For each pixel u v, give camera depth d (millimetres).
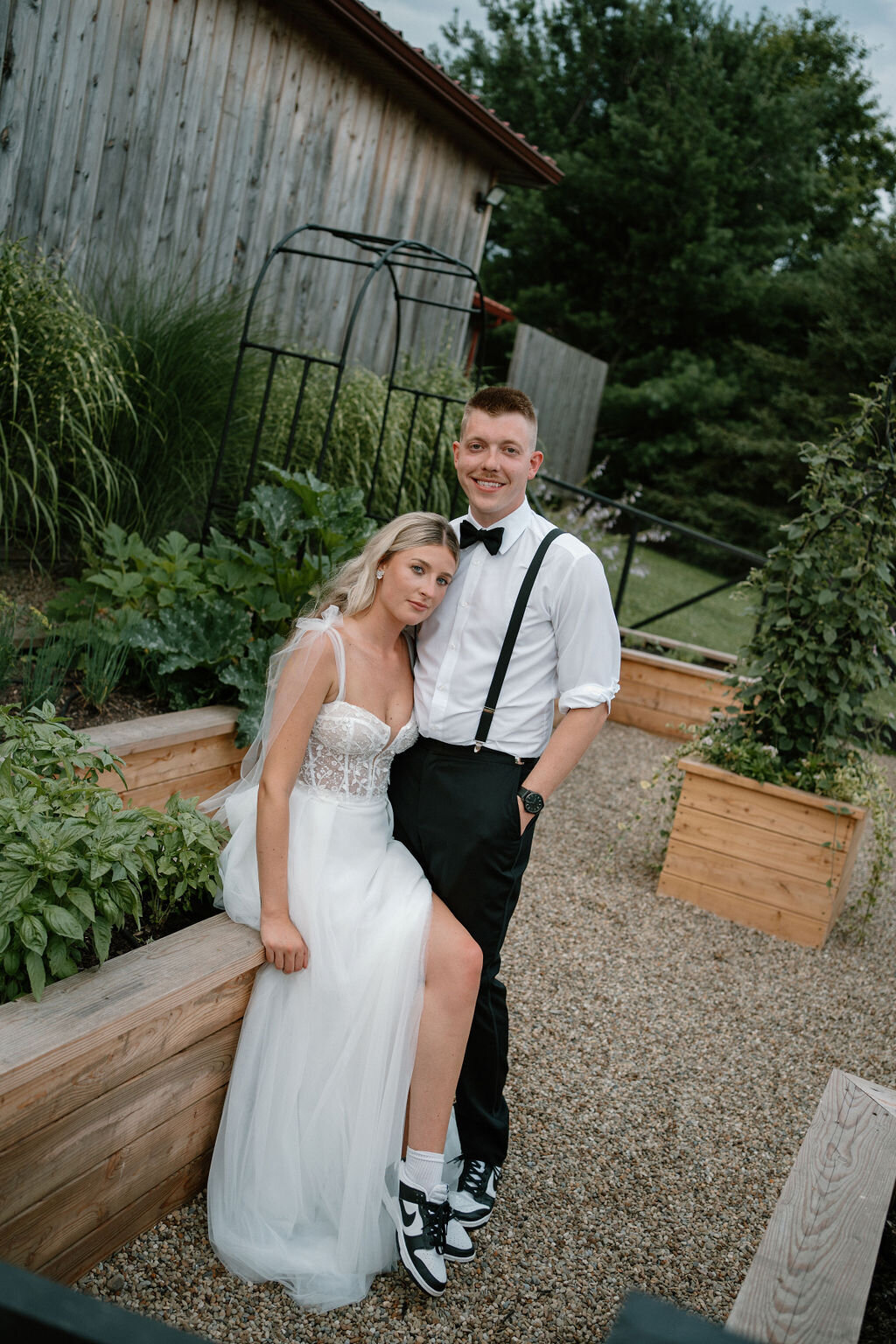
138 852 2027
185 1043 1828
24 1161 1544
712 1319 1972
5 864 1752
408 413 6105
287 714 1999
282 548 3572
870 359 14844
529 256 18188
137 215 5062
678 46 18328
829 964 3660
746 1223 2275
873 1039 3174
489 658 2113
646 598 10148
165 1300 1795
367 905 1979
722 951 3607
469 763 2109
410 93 6535
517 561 2127
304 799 2057
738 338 17203
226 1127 1937
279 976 1979
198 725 3172
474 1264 2031
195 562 3807
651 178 17047
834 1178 1708
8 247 3949
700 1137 2561
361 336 7004
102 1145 1705
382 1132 1908
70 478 4250
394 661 2152
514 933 3477
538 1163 2361
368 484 5578
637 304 17703
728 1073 2861
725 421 16422
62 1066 1549
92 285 4879
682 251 17109
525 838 2164
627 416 16844
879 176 21453
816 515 3818
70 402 4027
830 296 15297
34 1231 1611
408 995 1932
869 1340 1875
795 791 3717
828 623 3783
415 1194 1940
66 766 2180
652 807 5000
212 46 5184
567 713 2162
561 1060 2781
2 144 4293
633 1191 2322
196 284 5305
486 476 2104
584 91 19203
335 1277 1884
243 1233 1904
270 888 1953
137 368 4266
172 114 5082
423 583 2025
